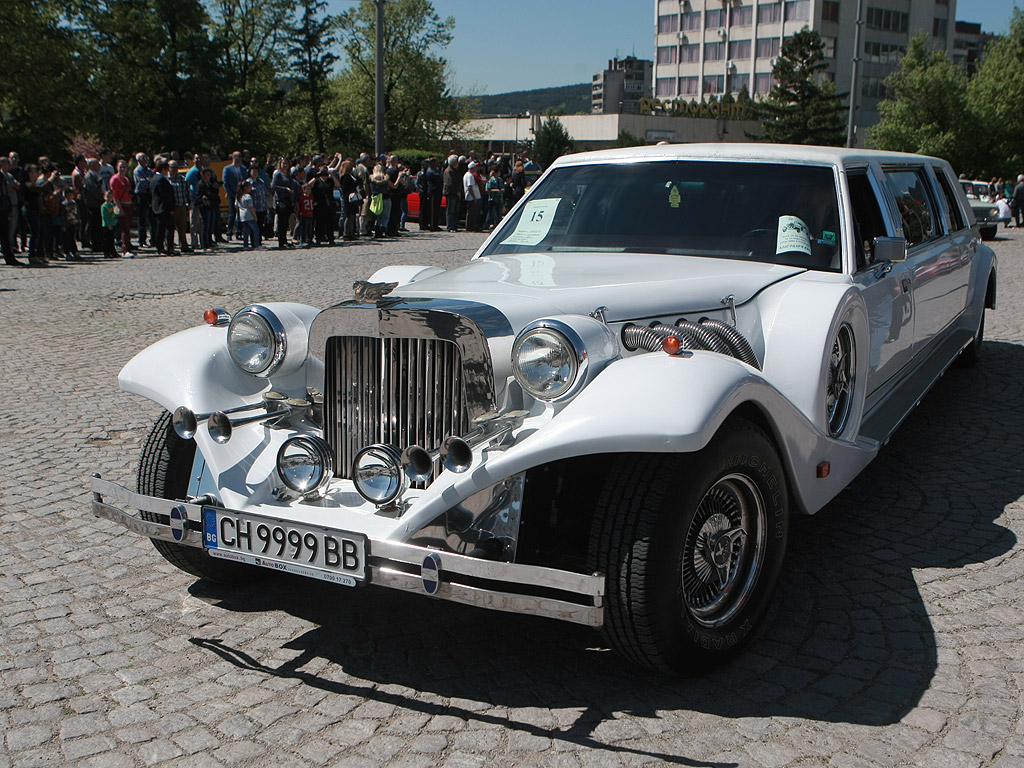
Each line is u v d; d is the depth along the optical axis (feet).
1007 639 10.42
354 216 64.49
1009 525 13.89
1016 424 19.48
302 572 9.44
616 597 8.87
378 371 10.17
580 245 14.29
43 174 48.75
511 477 9.29
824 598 11.54
